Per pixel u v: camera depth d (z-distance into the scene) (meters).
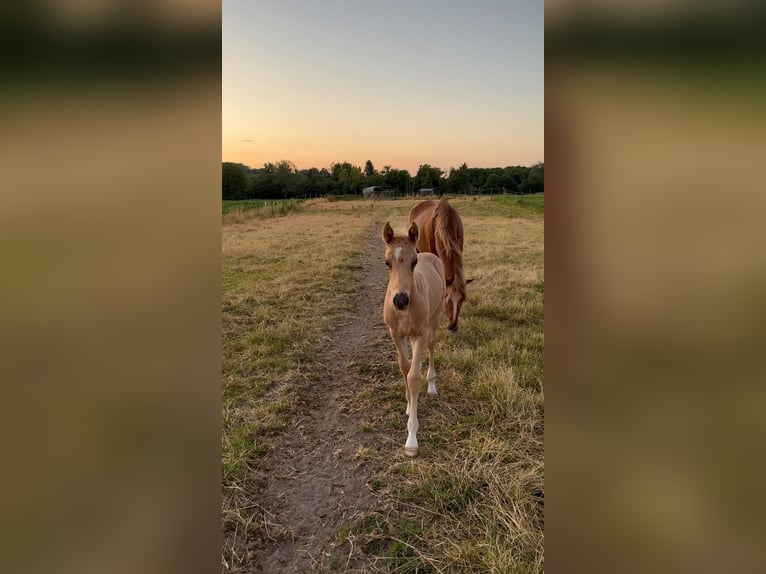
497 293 5.12
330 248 8.91
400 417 2.76
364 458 2.38
